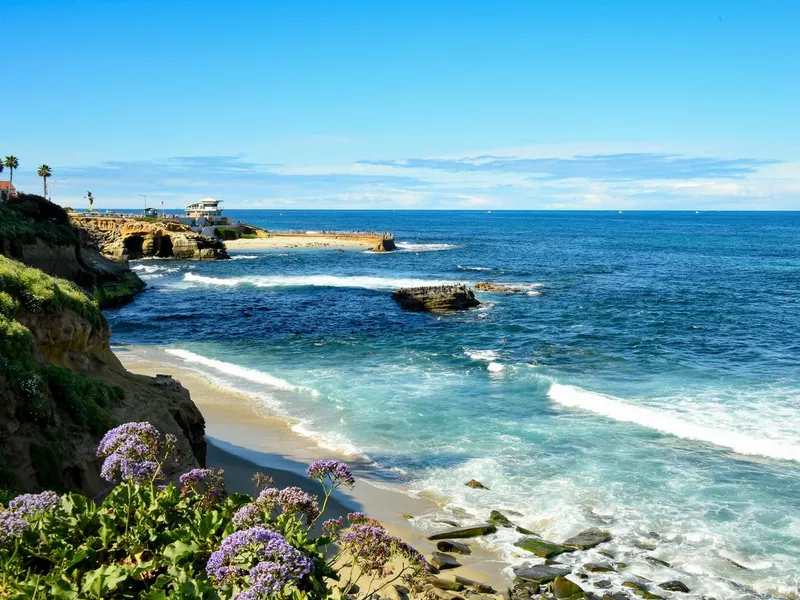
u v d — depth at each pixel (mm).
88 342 19281
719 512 17016
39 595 6750
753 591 13594
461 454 21188
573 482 18906
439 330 43938
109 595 7051
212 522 7867
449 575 14094
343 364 34281
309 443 22250
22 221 53094
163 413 16859
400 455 21172
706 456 20734
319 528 15797
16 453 12672
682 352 36469
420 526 16453
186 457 15914
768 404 26141
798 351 36500
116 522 8086
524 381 30016
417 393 28234
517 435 22844
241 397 27859
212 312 52344
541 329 43938
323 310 52781
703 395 27641
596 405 25953
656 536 15836
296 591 6234
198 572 7348
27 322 16953
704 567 14484
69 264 54750
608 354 36094
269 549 5957
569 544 15469
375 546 7301
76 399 14586
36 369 14602
